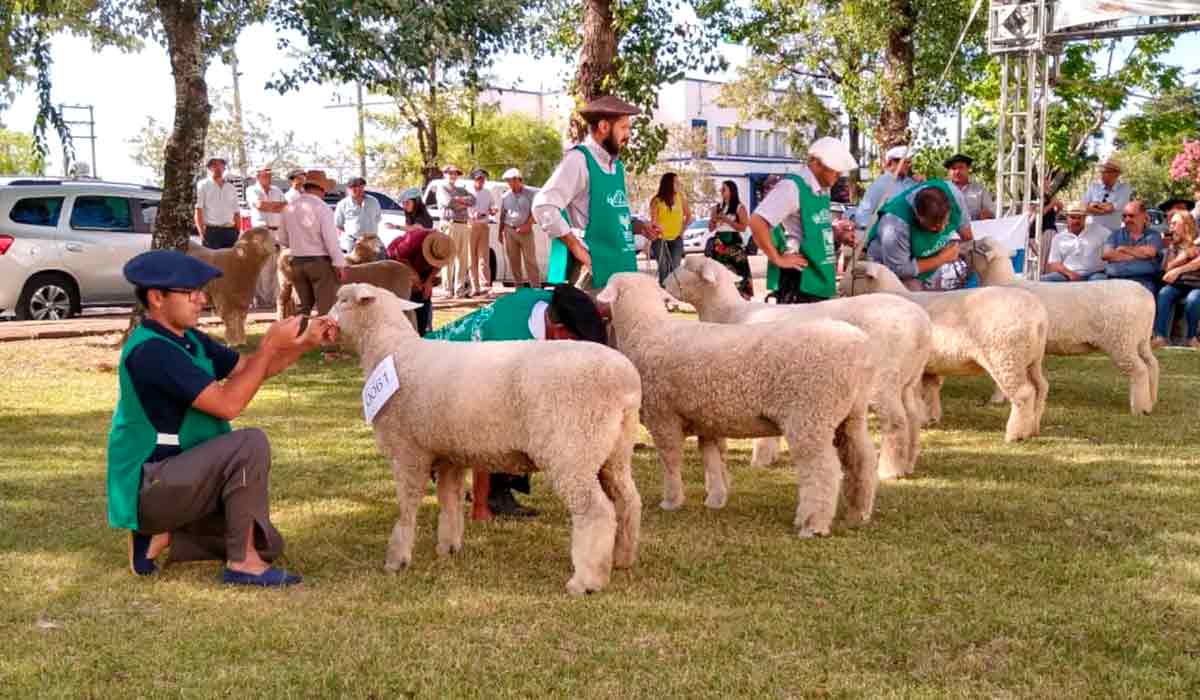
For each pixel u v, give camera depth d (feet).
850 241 28.68
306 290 35.76
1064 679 11.39
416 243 26.99
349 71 33.86
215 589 14.40
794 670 11.64
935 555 15.66
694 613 13.34
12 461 21.63
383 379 14.70
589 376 13.62
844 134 95.55
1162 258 39.86
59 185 47.80
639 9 39.04
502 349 14.35
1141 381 26.53
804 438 16.30
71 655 12.15
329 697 11.10
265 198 50.34
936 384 26.05
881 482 20.33
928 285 30.63
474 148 127.44
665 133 41.24
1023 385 23.40
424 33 33.24
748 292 44.98
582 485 13.82
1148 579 14.47
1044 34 43.27
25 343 38.86
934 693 11.02
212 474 14.34
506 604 13.73
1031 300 23.09
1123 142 85.71
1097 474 20.49
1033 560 15.37
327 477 20.62
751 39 73.87
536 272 54.65
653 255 44.50
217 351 15.49
